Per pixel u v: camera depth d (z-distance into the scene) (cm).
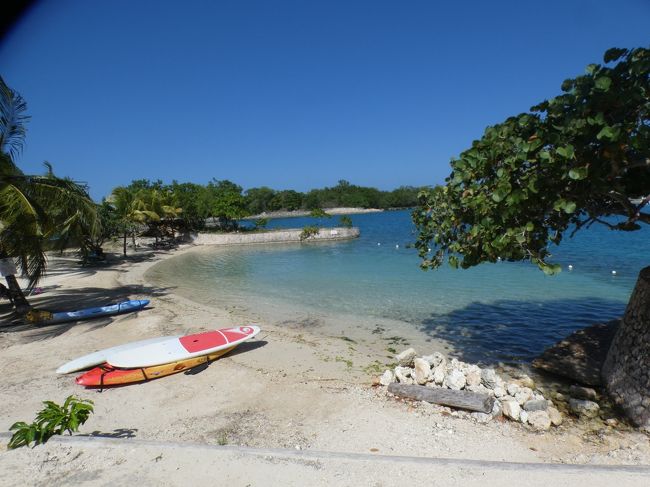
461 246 834
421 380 860
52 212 1455
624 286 1778
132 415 773
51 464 522
